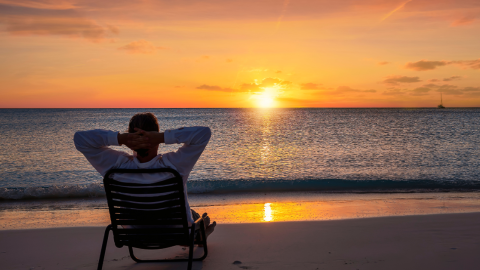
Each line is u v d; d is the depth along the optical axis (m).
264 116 84.94
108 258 3.21
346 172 11.73
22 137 25.67
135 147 2.06
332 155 16.28
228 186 8.17
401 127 37.53
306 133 30.56
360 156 15.85
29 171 12.13
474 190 7.89
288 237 3.82
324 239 3.73
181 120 67.44
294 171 12.09
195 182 8.47
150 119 2.18
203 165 13.55
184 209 2.25
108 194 2.27
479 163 13.40
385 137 25.72
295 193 7.68
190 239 2.34
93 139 2.08
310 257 3.12
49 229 4.29
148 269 2.86
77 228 4.34
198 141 2.11
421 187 8.26
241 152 17.61
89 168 12.72
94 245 3.67
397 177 10.51
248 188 8.16
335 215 5.32
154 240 2.39
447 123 44.38
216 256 3.17
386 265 2.88
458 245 3.42
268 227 4.28
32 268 2.99
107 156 2.19
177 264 2.94
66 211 6.04
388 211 5.61
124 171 2.13
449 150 17.58
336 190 8.02
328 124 45.69
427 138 24.41
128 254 3.31
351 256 3.13
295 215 5.37
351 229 4.13
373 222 4.44
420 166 12.84
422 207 5.94
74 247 3.60
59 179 10.76
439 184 8.43
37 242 3.78
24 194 7.29
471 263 2.89
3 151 17.56
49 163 13.85
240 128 38.69
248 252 3.29
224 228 4.25
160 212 2.26
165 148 19.67
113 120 65.00
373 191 7.86
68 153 16.78
